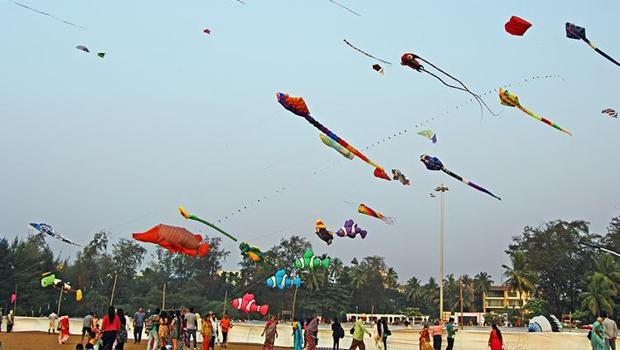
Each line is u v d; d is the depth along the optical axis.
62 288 33.47
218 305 93.12
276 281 28.08
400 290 152.62
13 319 42.88
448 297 135.50
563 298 88.56
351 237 22.12
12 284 71.06
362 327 28.06
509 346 27.30
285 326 34.84
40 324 43.12
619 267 80.75
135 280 100.25
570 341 26.30
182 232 19.53
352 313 112.69
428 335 26.42
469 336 28.09
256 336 35.47
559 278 87.69
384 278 131.12
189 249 19.83
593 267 84.88
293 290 98.75
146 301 90.88
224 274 100.50
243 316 94.88
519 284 90.25
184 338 24.94
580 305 85.69
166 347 23.69
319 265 27.59
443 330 28.88
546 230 90.25
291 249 95.56
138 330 31.95
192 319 26.22
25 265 72.31
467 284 134.00
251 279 96.44
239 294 97.56
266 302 96.62
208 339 26.08
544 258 86.75
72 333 40.84
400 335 29.72
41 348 27.19
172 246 19.45
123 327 21.55
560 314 88.00
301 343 28.27
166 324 24.09
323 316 100.06
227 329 31.55
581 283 85.06
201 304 93.44
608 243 85.75
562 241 87.25
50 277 33.19
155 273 101.56
